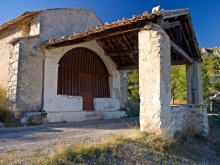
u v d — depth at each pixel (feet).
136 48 29.91
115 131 17.65
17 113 22.74
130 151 11.75
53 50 26.55
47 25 26.73
